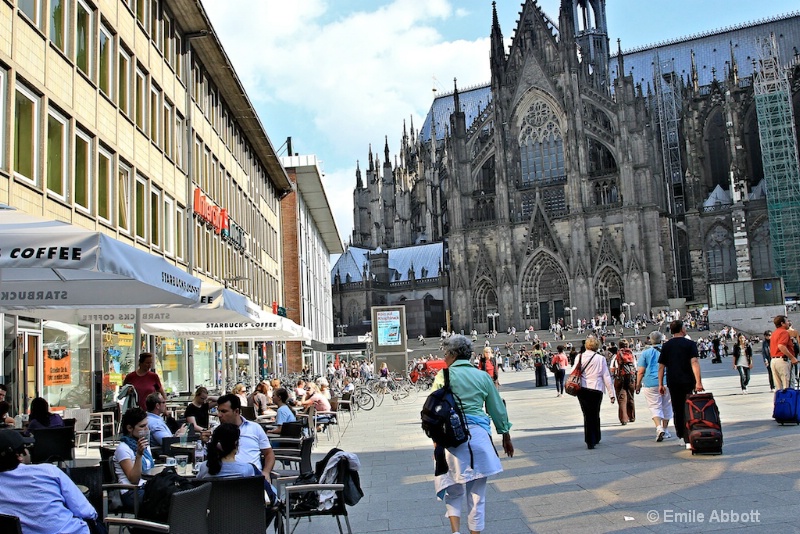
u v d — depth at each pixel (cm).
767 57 12875
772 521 1065
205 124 4209
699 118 12688
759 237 11750
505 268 11806
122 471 1214
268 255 6406
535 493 1386
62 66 2302
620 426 2466
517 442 2181
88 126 2502
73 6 2397
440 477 995
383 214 15275
